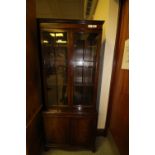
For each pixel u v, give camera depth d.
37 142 1.41
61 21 1.27
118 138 1.57
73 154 1.58
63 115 1.48
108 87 1.81
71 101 1.52
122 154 1.43
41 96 1.56
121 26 1.54
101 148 1.69
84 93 1.56
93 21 1.27
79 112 1.49
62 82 1.52
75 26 1.29
